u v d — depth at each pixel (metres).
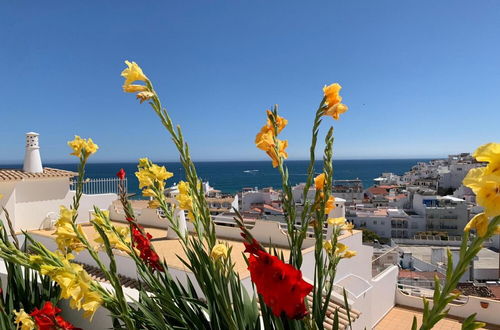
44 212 11.97
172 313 1.78
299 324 1.47
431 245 56.47
